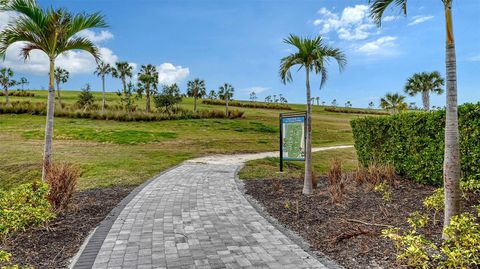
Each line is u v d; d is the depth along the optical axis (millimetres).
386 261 3865
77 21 7902
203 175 11422
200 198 7699
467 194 6098
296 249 4383
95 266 3838
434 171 7707
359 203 6535
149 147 21703
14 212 4848
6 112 37125
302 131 11500
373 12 5156
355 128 11875
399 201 6488
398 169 9234
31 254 4191
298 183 9586
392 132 9492
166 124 36094
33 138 24016
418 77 29609
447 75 4289
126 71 49406
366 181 8266
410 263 3639
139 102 63719
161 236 4941
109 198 7602
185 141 25312
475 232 3754
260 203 7176
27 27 7539
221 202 7277
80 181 10141
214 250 4363
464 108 6723
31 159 15867
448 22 4262
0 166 14672
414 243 3625
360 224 5227
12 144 20875
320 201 6984
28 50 8008
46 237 4828
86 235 4965
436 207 5254
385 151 9922
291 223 5602
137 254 4219
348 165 17438
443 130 7461
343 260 3971
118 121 36000
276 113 65250
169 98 47469
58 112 36625
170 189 8805
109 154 17547
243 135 33000
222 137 29719
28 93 70938
